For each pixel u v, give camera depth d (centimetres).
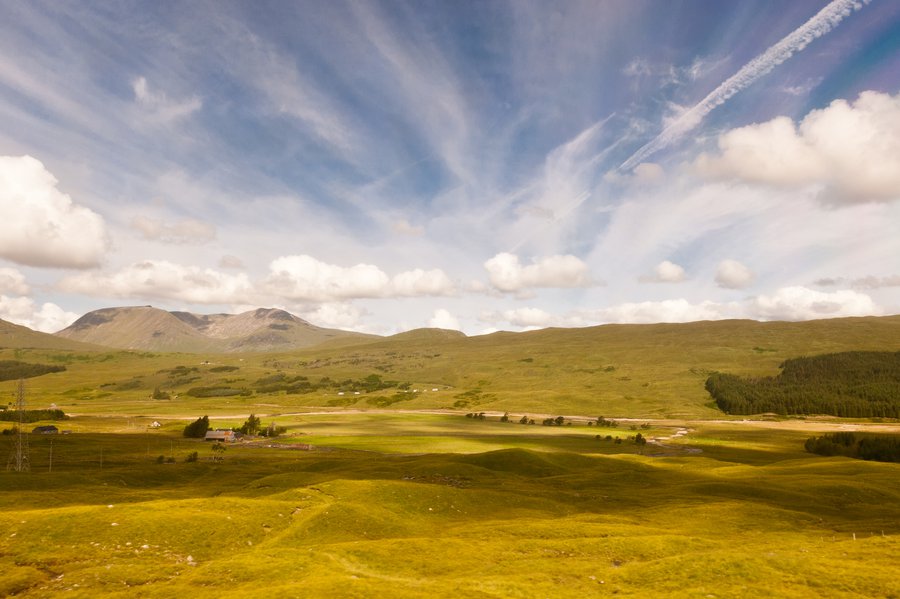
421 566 4850
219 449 19450
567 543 5597
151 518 5953
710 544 5606
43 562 4809
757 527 7038
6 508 7438
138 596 3972
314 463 14538
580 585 4259
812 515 7831
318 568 4556
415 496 7938
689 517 7594
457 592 3856
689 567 4384
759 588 3891
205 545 5544
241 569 4544
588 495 9625
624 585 4225
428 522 7069
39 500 7988
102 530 5572
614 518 7500
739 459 18738
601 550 5409
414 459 15125
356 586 3872
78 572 4556
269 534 6103
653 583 4206
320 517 6394
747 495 9406
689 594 3819
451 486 9600
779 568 4334
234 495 9350
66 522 5659
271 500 7306
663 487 10731
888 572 4222
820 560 4569
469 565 4891
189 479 12331
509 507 8200
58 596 4056
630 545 5516
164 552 5259
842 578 4075
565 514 8050
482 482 10906
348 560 4912
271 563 4691
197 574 4459
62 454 16762
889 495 9675
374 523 6494
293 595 3678
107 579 4428
